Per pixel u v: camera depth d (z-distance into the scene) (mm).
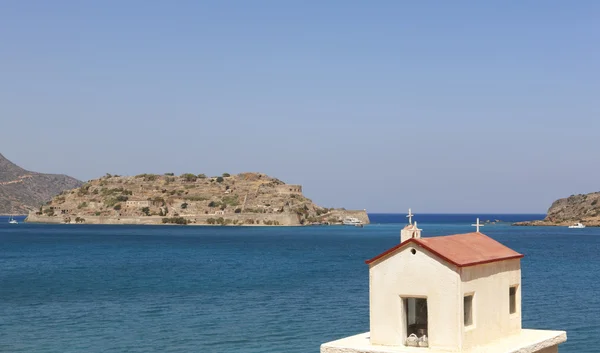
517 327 29141
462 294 24969
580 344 47219
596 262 129125
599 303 67875
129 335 53375
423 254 25500
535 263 127125
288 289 85312
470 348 25469
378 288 26359
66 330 55969
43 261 149000
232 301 73438
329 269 120250
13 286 92812
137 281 99688
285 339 51031
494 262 26969
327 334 52844
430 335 25359
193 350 47656
